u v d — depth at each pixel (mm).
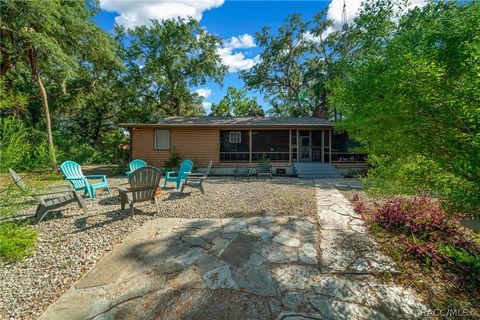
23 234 2855
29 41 7648
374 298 1930
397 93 2023
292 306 1831
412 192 2666
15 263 2453
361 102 2520
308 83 19188
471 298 1947
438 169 2197
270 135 13688
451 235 3098
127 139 19078
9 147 2668
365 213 4188
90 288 2053
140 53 18281
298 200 5328
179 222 3768
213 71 19641
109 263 2479
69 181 5555
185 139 11820
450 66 1925
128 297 1933
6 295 1956
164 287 2070
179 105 20547
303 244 2953
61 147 15242
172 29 18172
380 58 2438
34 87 15102
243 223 3725
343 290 2027
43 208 3666
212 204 4973
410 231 3246
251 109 27906
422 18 2227
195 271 2330
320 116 16875
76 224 3639
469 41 1811
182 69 19500
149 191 4195
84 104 18484
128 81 18375
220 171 11789
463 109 1639
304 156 13734
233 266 2426
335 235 3238
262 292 2002
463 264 2395
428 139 2068
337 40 16141
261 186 7602
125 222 3748
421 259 2537
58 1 7910
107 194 6039
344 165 11469
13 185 2791
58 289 2043
